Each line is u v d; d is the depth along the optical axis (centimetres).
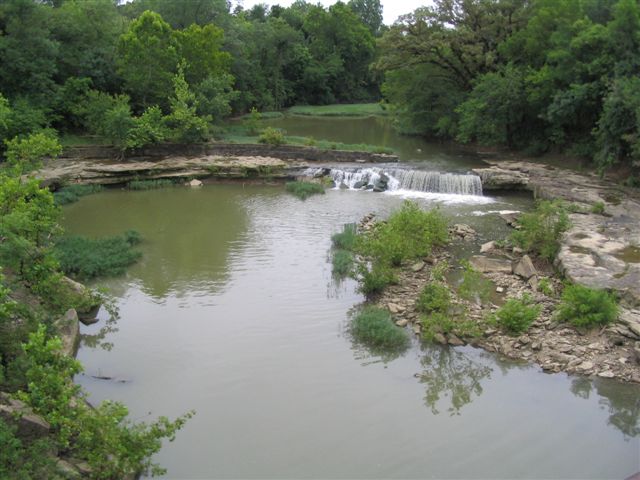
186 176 3625
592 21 3850
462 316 1659
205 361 1483
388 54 5078
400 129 5812
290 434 1201
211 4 6525
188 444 1166
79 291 1748
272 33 8575
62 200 3072
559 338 1570
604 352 1492
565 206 2758
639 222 2502
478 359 1515
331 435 1201
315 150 4084
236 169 3703
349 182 3666
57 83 4466
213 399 1320
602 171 3344
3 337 1236
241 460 1121
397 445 1172
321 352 1540
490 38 4809
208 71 5222
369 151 4144
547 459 1133
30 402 998
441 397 1349
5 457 905
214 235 2567
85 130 4391
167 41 4803
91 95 4106
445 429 1228
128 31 4844
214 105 4847
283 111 8650
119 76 4678
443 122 5022
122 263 2136
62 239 2320
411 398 1342
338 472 1091
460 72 5019
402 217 2386
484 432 1218
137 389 1355
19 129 3603
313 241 2478
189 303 1838
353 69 10762
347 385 1390
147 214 2912
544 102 4084
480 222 2773
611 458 1140
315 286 1983
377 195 3388
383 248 2055
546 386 1386
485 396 1352
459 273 2105
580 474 1091
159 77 4666
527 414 1283
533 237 2269
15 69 3934
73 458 1030
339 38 10356
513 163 3922
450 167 3794
